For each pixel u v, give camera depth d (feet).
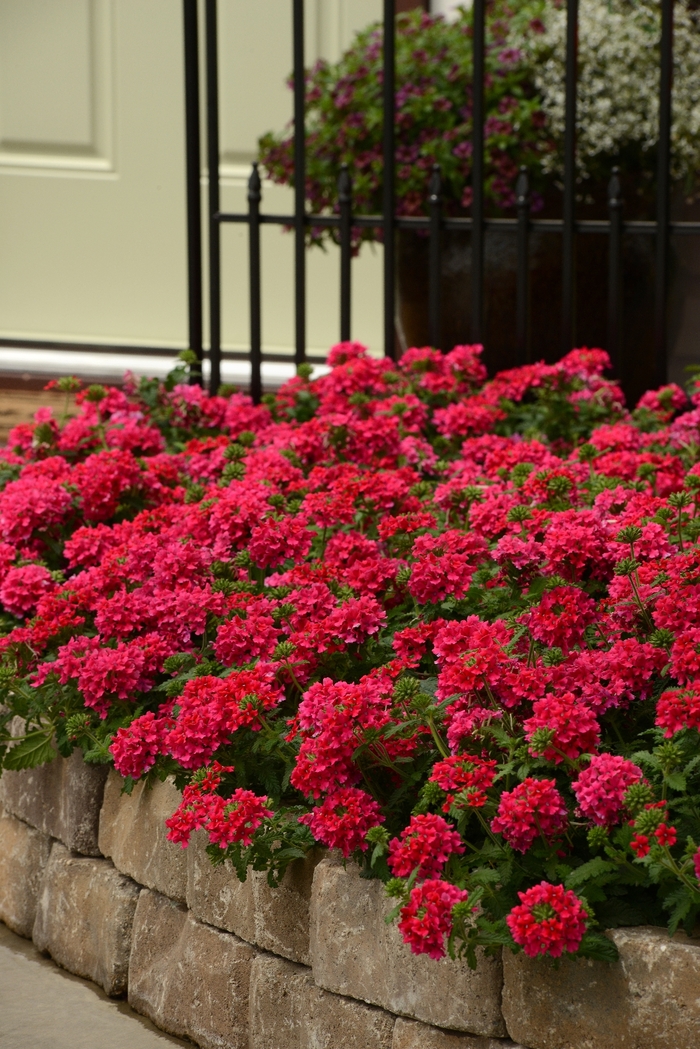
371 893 8.67
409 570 10.54
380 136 18.39
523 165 18.12
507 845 8.22
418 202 18.28
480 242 16.29
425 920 7.63
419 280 18.57
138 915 10.41
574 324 18.49
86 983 10.78
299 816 9.18
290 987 9.16
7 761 10.71
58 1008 10.29
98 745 10.15
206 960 9.71
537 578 10.15
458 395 16.14
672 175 18.75
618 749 9.12
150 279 24.02
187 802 8.95
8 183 23.93
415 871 8.02
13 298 24.29
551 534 9.86
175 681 10.08
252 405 16.53
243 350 24.13
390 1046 8.58
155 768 10.09
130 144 23.59
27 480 13.16
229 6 23.12
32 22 23.32
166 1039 9.84
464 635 9.11
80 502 13.28
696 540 10.66
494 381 16.14
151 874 10.32
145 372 23.17
